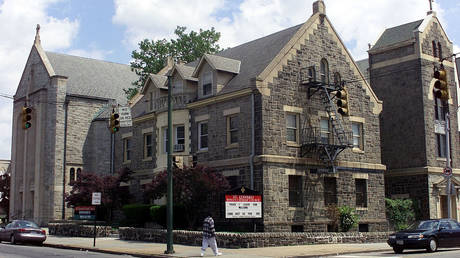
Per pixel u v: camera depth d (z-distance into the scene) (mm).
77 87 50750
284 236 26641
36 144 48688
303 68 33719
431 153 39219
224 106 33594
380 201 36438
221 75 34562
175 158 33062
